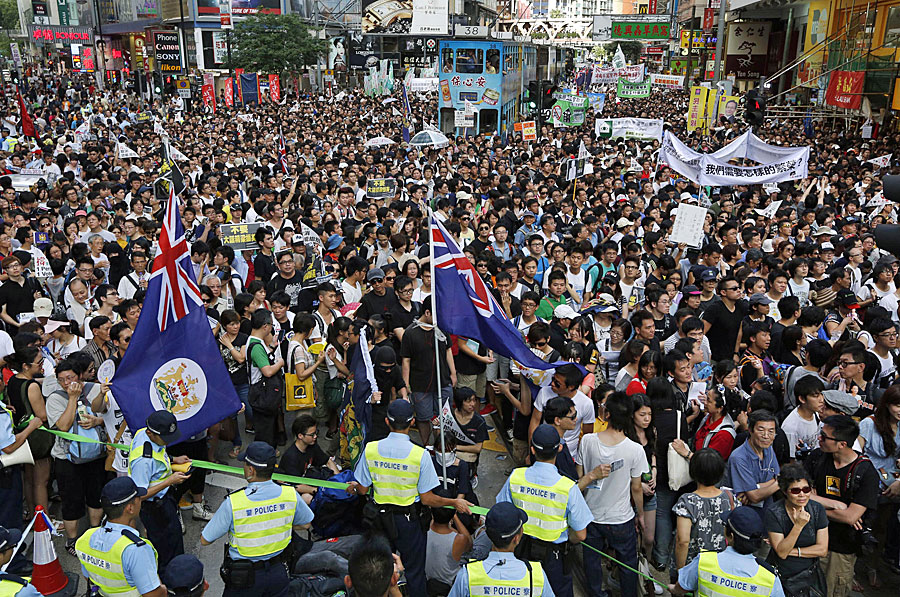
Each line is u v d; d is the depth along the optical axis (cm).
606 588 638
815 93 3972
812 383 634
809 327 822
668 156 1602
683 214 1123
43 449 668
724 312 902
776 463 602
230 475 794
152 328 624
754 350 823
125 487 475
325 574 580
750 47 5603
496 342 663
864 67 3197
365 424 722
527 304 853
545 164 2217
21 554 575
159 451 579
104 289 845
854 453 568
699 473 540
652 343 817
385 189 1545
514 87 4197
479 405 909
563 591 521
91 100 4647
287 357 808
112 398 670
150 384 623
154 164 1925
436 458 605
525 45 4744
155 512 581
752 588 443
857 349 696
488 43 3672
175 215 634
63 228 1277
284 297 879
